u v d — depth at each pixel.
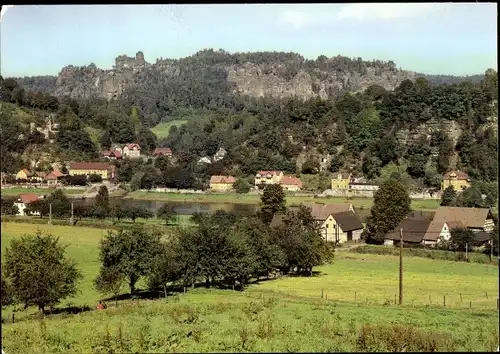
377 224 93.44
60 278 36.88
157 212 109.06
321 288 53.03
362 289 52.06
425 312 31.84
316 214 104.88
